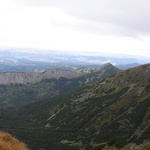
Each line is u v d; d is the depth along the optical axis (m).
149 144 55.97
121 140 66.31
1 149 12.26
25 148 15.12
